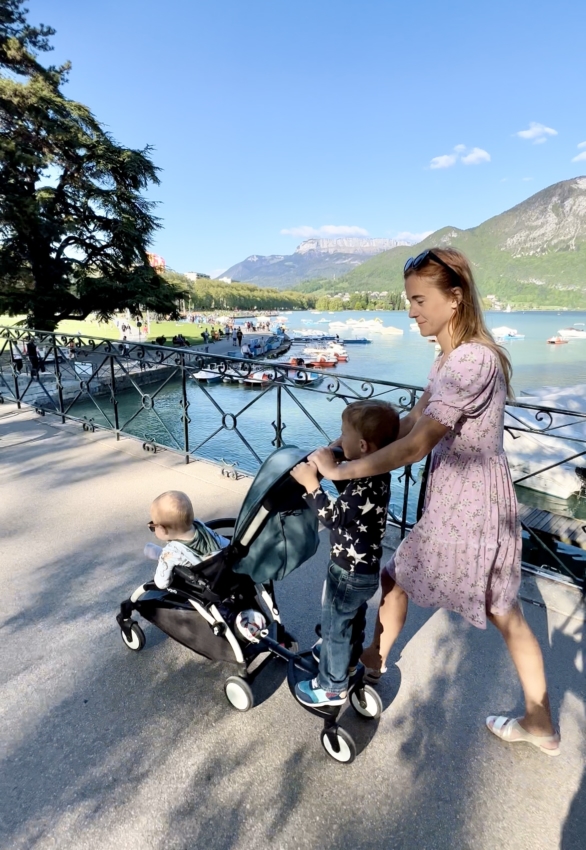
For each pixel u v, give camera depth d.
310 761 1.75
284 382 4.23
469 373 1.39
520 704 2.00
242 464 13.80
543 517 9.52
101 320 30.06
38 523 3.64
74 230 25.59
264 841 1.47
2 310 25.36
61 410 6.63
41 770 1.70
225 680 2.15
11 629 2.47
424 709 1.98
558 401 16.14
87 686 2.10
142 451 5.32
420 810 1.57
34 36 25.52
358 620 1.73
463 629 2.45
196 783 1.66
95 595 2.77
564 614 2.51
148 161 27.55
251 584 2.09
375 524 1.56
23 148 23.80
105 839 1.47
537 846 1.46
